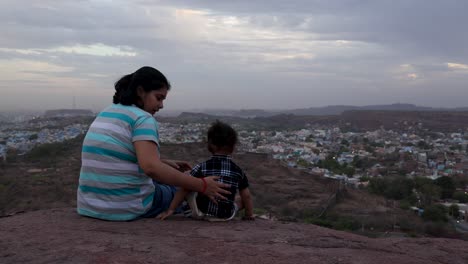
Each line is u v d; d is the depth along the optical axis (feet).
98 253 6.97
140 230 8.35
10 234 7.97
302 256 7.18
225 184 9.30
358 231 50.83
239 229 8.75
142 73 9.21
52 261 6.63
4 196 49.93
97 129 8.95
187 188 8.97
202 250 7.23
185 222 9.18
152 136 8.71
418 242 9.05
